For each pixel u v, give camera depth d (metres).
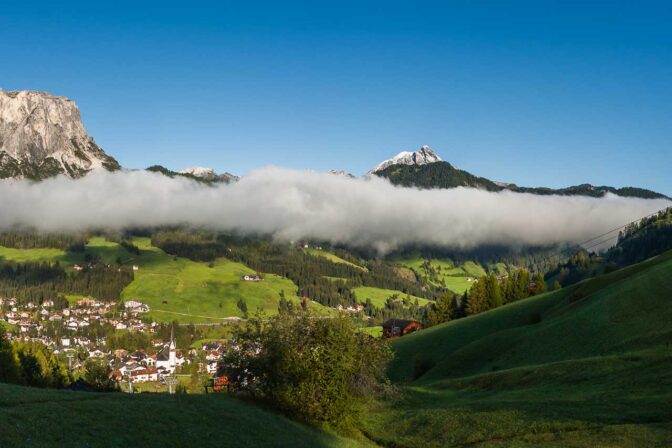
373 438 54.50
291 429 45.88
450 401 67.56
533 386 64.38
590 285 119.62
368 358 55.47
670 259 102.44
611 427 41.81
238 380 53.50
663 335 66.88
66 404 35.53
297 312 55.50
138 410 37.97
